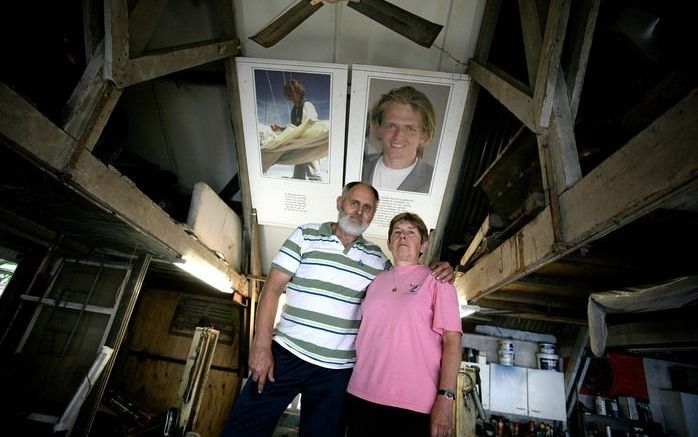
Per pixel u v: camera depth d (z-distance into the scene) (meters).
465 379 4.59
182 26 4.34
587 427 5.93
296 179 5.03
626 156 1.60
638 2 2.73
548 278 3.19
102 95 2.29
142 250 3.66
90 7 2.34
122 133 4.05
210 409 5.60
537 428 5.95
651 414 6.02
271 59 4.42
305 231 2.19
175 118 4.91
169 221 3.30
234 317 6.12
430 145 4.70
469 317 6.16
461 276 4.28
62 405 3.30
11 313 3.61
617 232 2.30
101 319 3.58
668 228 2.16
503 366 6.28
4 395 3.31
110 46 2.32
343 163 4.93
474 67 4.25
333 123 4.68
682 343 4.04
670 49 2.62
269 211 5.28
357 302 2.09
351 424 1.79
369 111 4.61
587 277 3.12
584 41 2.33
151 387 5.56
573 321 4.36
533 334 6.79
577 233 1.92
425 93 4.48
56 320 3.60
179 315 6.03
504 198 3.63
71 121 2.12
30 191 2.39
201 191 4.27
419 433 1.59
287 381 1.86
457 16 4.25
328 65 4.38
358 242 2.22
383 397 1.68
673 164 1.32
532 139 3.01
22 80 2.46
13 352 3.49
